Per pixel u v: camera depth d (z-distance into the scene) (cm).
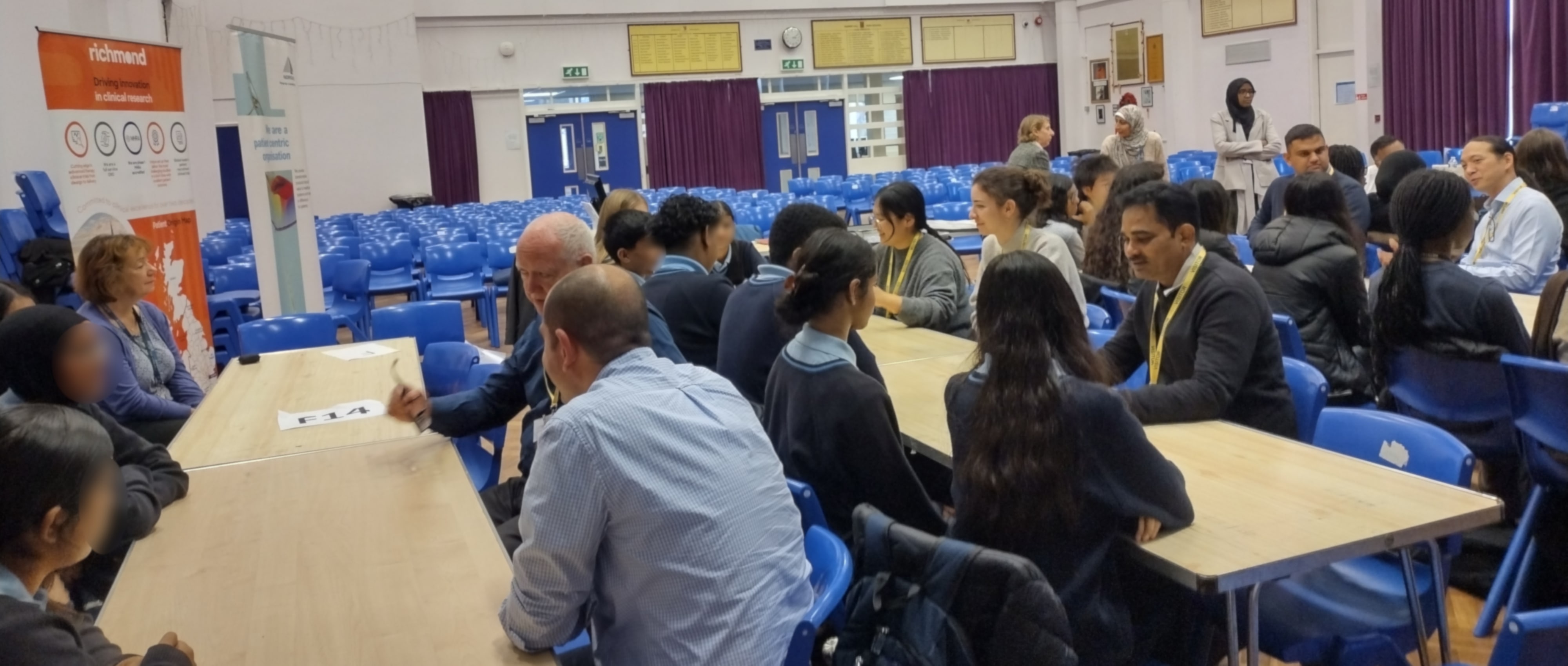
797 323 222
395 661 156
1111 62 1667
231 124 1442
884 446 212
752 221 1042
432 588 181
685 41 1636
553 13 1569
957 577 163
